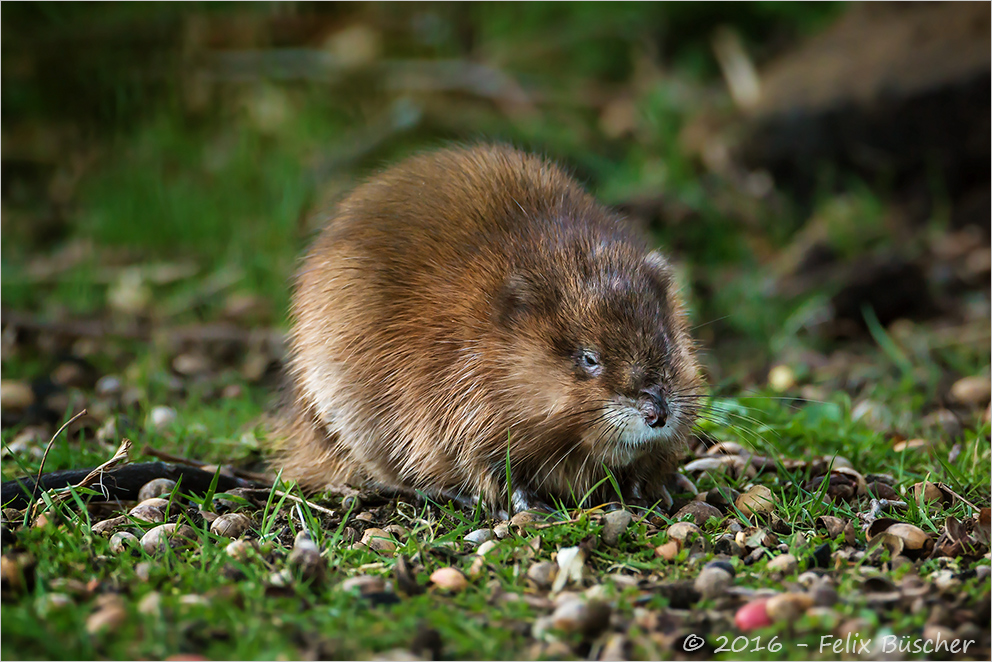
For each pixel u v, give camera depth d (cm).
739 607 660
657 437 811
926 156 1698
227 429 1109
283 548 763
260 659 568
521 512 828
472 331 848
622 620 637
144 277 1627
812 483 912
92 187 1923
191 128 2008
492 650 602
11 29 2014
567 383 825
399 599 669
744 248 1630
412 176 949
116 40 2028
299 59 2064
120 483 890
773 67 1950
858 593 670
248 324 1511
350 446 905
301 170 1855
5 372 1316
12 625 596
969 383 1204
